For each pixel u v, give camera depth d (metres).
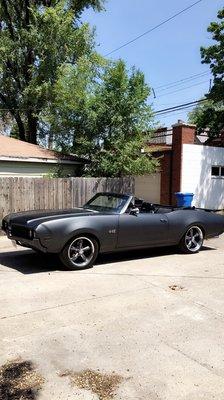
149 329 4.49
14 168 14.25
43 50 22.95
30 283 6.24
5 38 23.73
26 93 23.17
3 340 4.15
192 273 7.06
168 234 8.31
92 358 3.79
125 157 14.64
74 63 23.58
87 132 15.77
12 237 7.32
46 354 3.85
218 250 9.46
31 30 22.98
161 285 6.25
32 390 3.23
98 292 5.82
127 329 4.48
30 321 4.68
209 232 9.12
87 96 15.27
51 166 15.18
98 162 15.28
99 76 17.16
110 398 3.13
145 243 7.98
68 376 3.46
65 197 12.52
